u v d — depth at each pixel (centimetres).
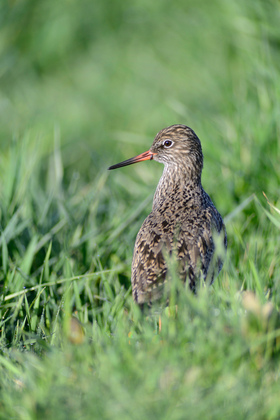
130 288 964
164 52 2270
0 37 2167
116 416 616
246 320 716
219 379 659
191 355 704
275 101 1336
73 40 2455
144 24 2416
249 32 1599
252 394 638
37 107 2212
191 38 2059
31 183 1275
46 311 903
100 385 650
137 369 670
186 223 951
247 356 692
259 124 1332
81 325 804
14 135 1348
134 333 788
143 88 2225
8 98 2202
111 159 1603
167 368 672
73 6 2498
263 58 1484
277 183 1195
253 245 1000
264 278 912
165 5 2356
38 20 2442
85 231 1138
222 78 1792
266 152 1255
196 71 1991
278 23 1550
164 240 920
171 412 611
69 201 1262
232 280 880
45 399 640
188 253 914
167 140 1105
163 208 1009
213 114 1609
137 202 1283
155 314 845
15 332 866
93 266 1040
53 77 2369
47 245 1088
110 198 1317
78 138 2136
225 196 1208
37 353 828
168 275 870
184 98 1897
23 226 1065
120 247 1110
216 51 1950
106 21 2489
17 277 967
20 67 2317
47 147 1955
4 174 1311
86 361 711
